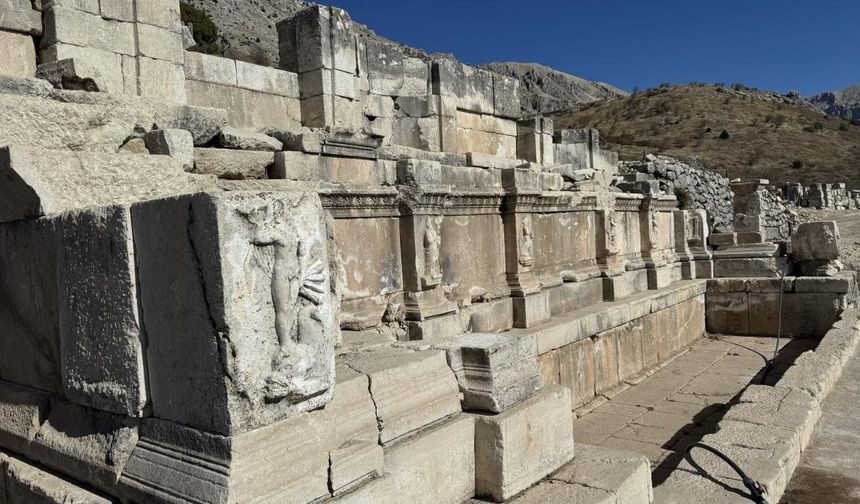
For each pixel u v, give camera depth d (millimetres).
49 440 3311
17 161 3297
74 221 3156
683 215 12766
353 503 2855
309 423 2836
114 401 3006
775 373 9406
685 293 11391
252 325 2586
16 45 6395
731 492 4066
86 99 4781
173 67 7367
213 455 2564
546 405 3891
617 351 9094
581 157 14602
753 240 12750
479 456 3646
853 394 6547
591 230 9914
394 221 6473
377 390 3355
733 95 69188
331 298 2986
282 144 5801
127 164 3799
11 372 3867
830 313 11375
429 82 10609
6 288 3773
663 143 55281
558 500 3533
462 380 3818
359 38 9461
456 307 6789
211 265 2523
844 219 30812
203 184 4324
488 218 7688
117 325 2963
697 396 8609
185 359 2693
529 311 7727
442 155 9414
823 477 4703
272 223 2666
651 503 3973
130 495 2803
